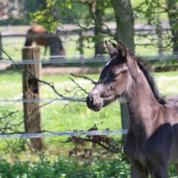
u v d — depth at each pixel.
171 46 12.62
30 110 12.85
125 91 8.72
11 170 11.04
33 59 12.89
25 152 12.91
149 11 12.21
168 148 8.88
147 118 8.86
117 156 12.25
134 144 8.91
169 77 19.86
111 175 10.83
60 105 16.80
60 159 11.76
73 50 30.62
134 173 9.05
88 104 8.55
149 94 8.93
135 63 8.80
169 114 9.03
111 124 15.62
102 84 8.60
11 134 11.60
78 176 10.87
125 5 11.75
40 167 10.92
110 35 12.34
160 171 8.81
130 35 11.81
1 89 19.16
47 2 12.17
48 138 13.46
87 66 22.53
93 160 11.99
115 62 8.68
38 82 12.89
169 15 12.33
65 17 12.48
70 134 11.41
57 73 22.86
